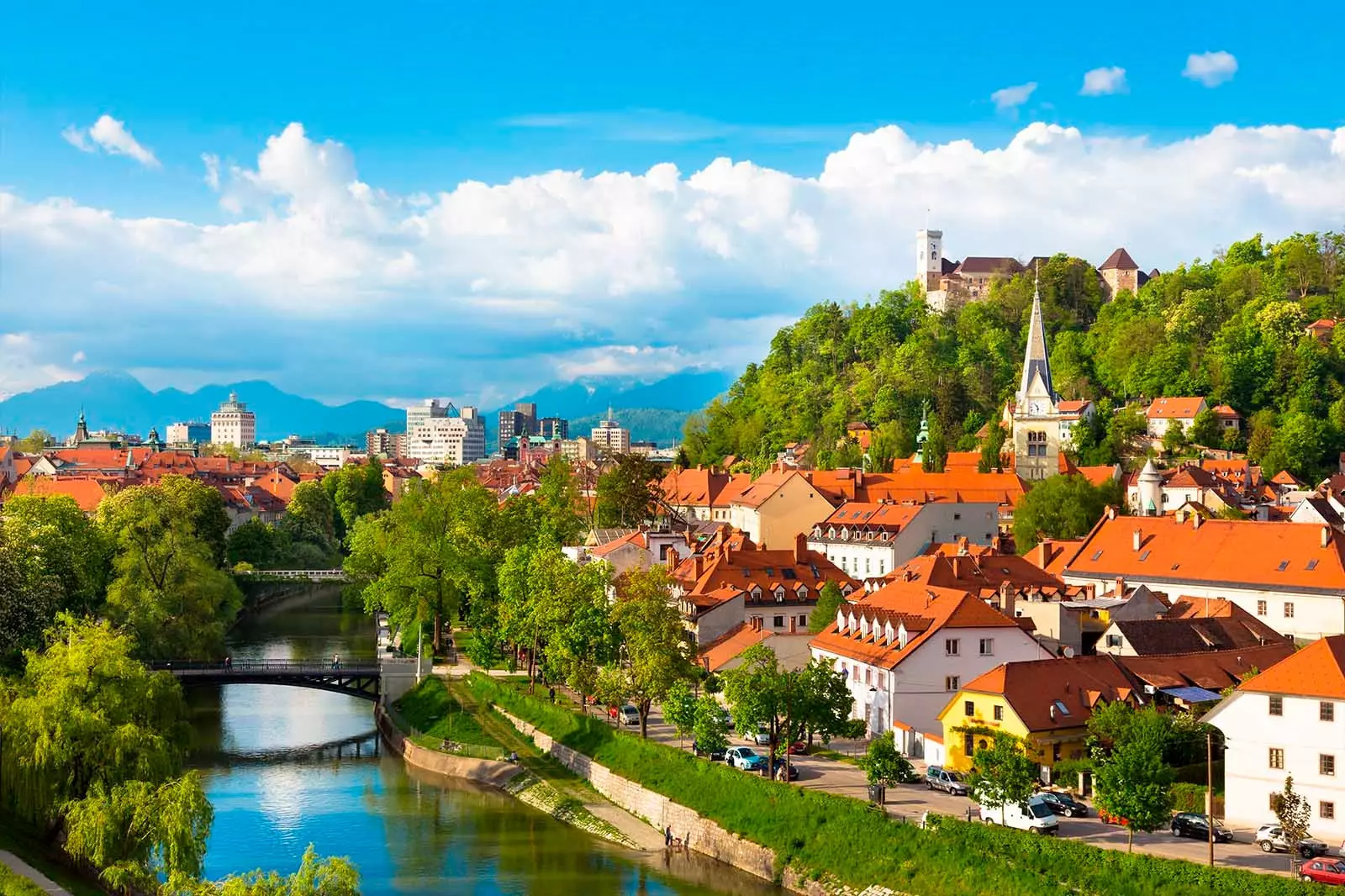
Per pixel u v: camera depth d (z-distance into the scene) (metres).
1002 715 107.25
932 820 92.12
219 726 163.12
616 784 123.25
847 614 136.12
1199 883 77.75
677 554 187.12
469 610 187.00
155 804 87.25
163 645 163.88
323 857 108.94
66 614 109.88
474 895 99.50
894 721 120.12
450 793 131.25
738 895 98.62
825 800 101.06
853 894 92.94
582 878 103.44
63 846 96.12
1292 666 94.25
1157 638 129.12
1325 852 86.00
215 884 78.75
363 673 166.75
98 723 96.69
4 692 101.12
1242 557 157.88
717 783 112.25
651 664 127.12
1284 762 92.94
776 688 109.12
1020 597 154.62
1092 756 100.56
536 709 147.00
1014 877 85.19
